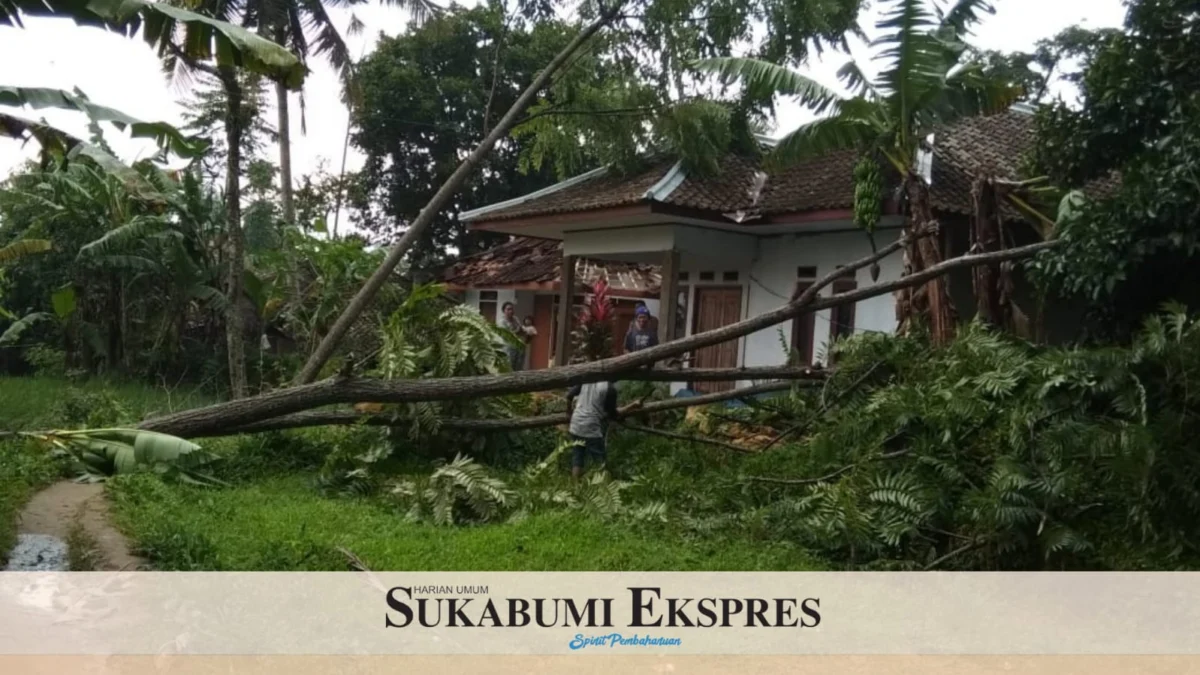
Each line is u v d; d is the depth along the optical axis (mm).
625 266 19672
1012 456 6105
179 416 7887
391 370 9398
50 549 5562
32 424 10312
